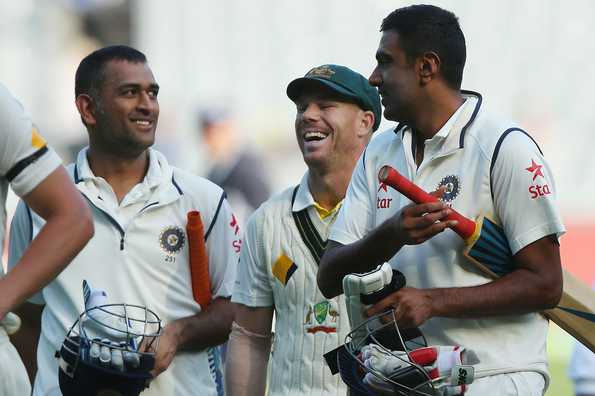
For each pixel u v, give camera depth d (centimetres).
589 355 2275
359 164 1584
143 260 1809
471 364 1389
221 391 1980
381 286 1384
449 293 1398
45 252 1234
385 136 1570
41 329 1834
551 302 1415
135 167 1842
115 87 1795
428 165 1468
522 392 1426
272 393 1838
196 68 5791
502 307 1402
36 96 6128
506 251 1433
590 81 5328
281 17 5719
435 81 1467
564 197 5250
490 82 5375
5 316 1224
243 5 5753
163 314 1811
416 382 1358
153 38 5841
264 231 1845
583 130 5316
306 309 1802
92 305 1709
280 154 5625
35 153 1255
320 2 5659
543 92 5347
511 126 1438
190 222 1806
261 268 1856
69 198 1262
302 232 1817
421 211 1359
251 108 5716
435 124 1473
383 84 1494
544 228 1403
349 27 5631
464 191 1437
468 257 1422
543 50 5350
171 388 1812
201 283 1839
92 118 1827
